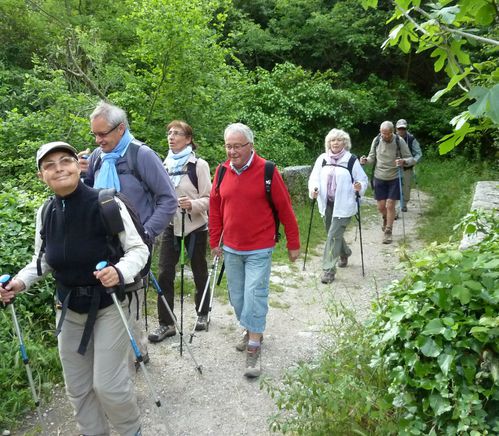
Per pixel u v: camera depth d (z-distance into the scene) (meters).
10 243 4.31
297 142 12.02
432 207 9.82
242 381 3.54
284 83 13.96
